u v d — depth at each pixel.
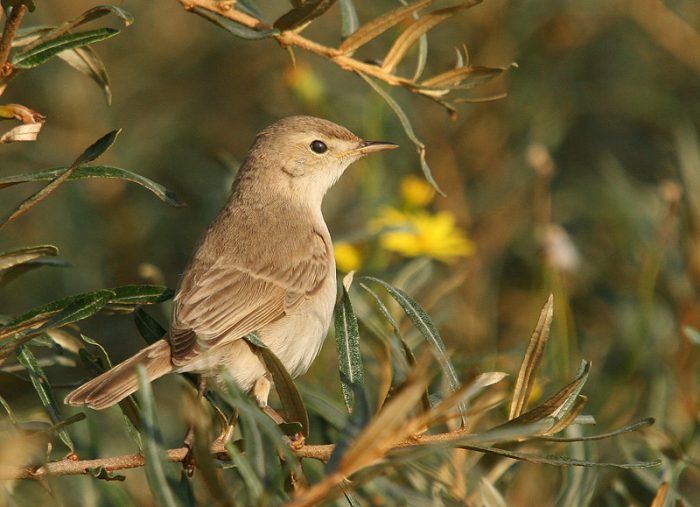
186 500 6.77
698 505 11.04
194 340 8.81
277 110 14.90
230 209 11.20
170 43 14.79
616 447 9.94
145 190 14.05
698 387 10.62
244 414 5.81
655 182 14.44
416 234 12.02
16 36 7.65
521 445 7.43
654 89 14.78
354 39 8.20
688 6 15.15
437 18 8.18
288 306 10.23
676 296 11.60
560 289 10.45
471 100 8.38
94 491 8.77
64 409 11.41
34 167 13.83
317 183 11.70
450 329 12.38
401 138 13.97
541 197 11.59
